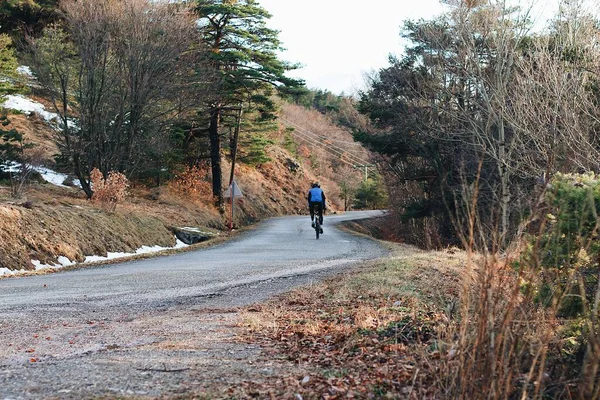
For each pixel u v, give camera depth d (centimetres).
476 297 502
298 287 1319
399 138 3662
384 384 551
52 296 1258
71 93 3366
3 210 1953
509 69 2225
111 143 3216
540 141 1889
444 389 487
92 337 823
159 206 3759
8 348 751
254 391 531
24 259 1844
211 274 1619
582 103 1875
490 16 2606
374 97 3641
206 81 3591
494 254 466
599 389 416
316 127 12238
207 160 5203
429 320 789
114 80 3120
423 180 3841
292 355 696
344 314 973
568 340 582
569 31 2067
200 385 557
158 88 3272
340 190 9862
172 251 2572
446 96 3058
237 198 5309
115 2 3181
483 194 1656
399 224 4475
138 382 569
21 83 4409
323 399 516
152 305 1134
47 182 3491
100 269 1864
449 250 2086
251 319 939
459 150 2967
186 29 3384
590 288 606
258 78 4262
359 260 1934
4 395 522
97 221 2452
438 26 3062
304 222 4997
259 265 1825
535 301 593
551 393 506
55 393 529
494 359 437
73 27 3134
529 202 516
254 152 5600
